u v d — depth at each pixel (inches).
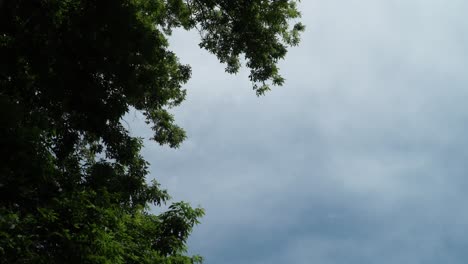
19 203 418.3
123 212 509.0
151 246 546.3
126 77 565.0
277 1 727.1
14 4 519.8
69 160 618.2
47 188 445.7
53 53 530.6
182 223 578.6
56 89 535.2
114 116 576.4
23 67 547.5
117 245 427.8
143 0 688.4
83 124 585.3
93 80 554.6
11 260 354.0
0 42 534.6
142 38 570.6
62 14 547.2
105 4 536.4
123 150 642.8
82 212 427.8
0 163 406.9
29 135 426.3
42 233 404.2
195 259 561.0
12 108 437.1
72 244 399.5
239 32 721.6
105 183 615.2
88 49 539.5
